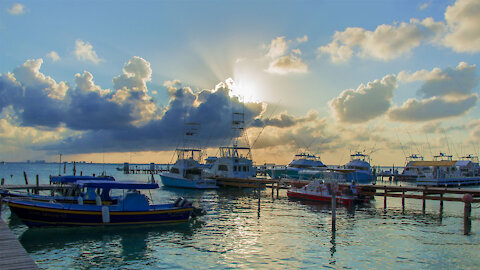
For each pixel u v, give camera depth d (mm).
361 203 47188
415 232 28047
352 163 102000
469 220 33969
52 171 174500
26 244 22969
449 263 19969
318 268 18859
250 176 77625
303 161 89625
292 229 28797
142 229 27969
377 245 23766
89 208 26984
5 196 32094
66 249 22000
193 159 74250
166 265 19141
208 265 19172
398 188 46219
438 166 81312
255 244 23750
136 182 29422
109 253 21312
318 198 46375
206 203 46062
